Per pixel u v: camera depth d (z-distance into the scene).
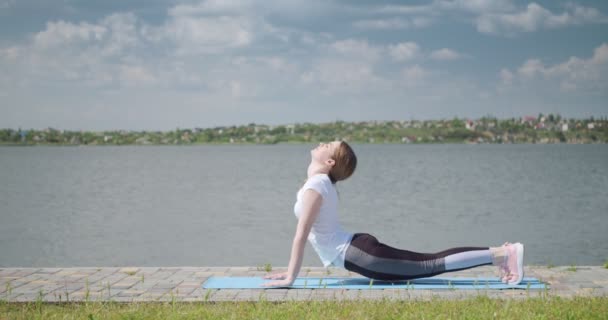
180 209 24.58
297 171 60.25
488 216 21.55
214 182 42.91
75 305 6.07
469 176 48.88
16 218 21.73
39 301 6.07
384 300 6.03
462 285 6.97
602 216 21.44
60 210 24.44
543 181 42.03
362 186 37.47
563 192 32.34
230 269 8.04
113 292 6.69
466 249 7.00
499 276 7.45
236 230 18.22
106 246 15.40
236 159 105.50
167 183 41.94
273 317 5.44
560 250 14.48
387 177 47.56
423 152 152.38
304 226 6.83
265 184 40.53
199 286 6.99
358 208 24.50
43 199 29.59
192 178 48.22
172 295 6.17
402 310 5.68
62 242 16.03
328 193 6.93
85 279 7.39
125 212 23.61
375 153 142.62
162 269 8.04
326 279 7.36
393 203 26.53
